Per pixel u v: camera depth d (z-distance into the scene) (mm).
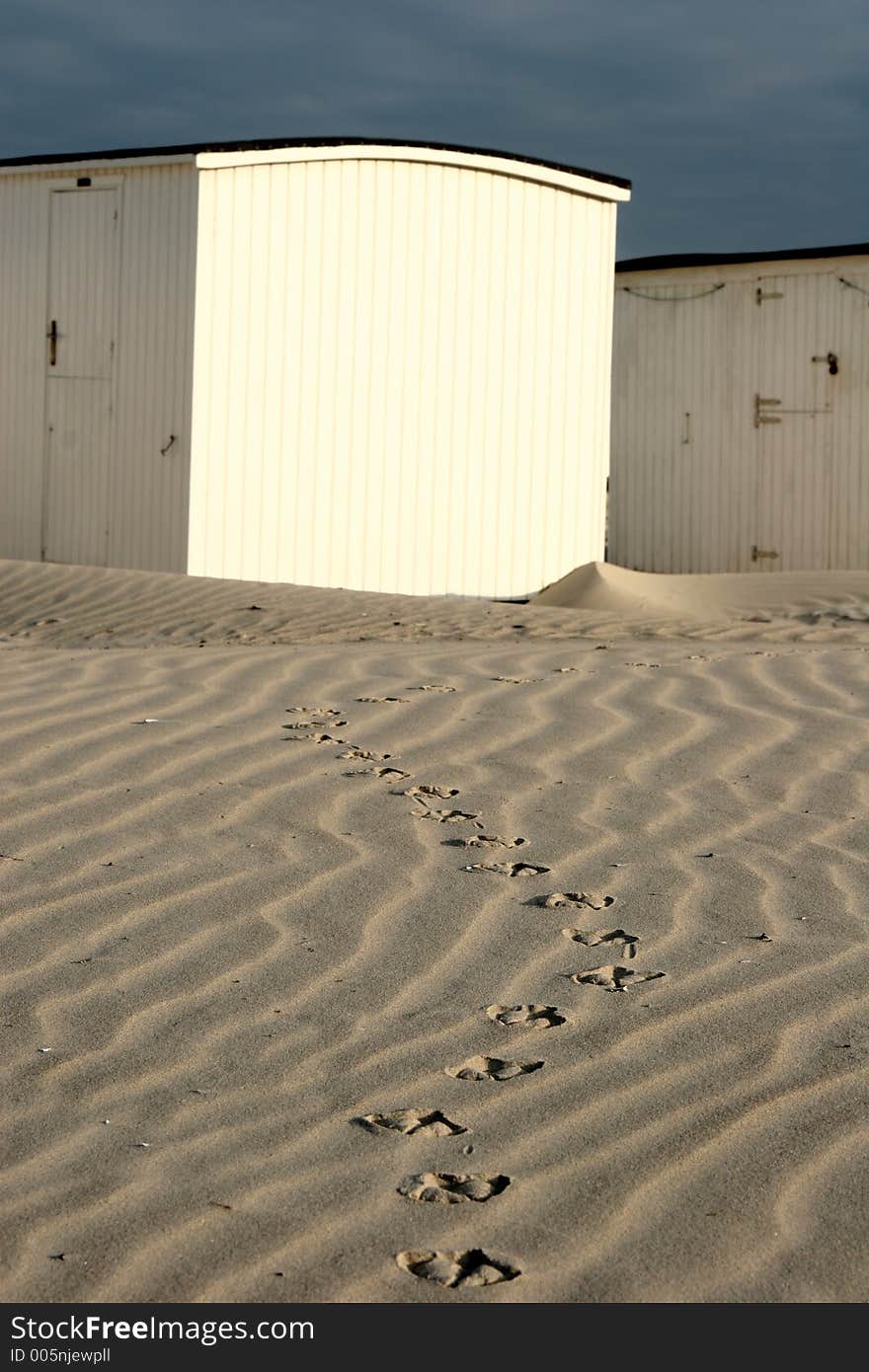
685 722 5898
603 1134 2604
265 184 13461
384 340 14234
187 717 5805
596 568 14273
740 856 4301
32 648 7988
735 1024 3100
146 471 13461
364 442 14188
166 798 4730
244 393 13477
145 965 3412
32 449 14125
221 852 4234
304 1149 2549
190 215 13141
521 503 15266
